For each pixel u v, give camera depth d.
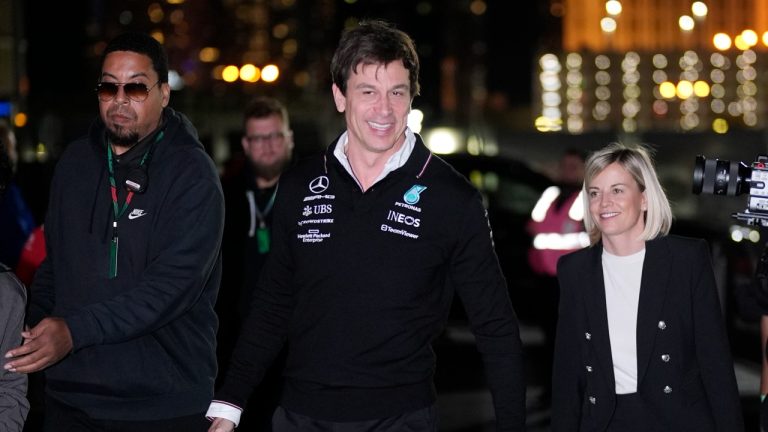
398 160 3.85
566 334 4.42
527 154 24.00
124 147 4.19
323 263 3.82
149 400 4.12
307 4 62.34
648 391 4.29
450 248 3.86
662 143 22.89
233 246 6.37
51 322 3.69
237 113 41.50
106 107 4.11
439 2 47.75
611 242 4.36
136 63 4.12
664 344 4.28
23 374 3.75
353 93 3.81
